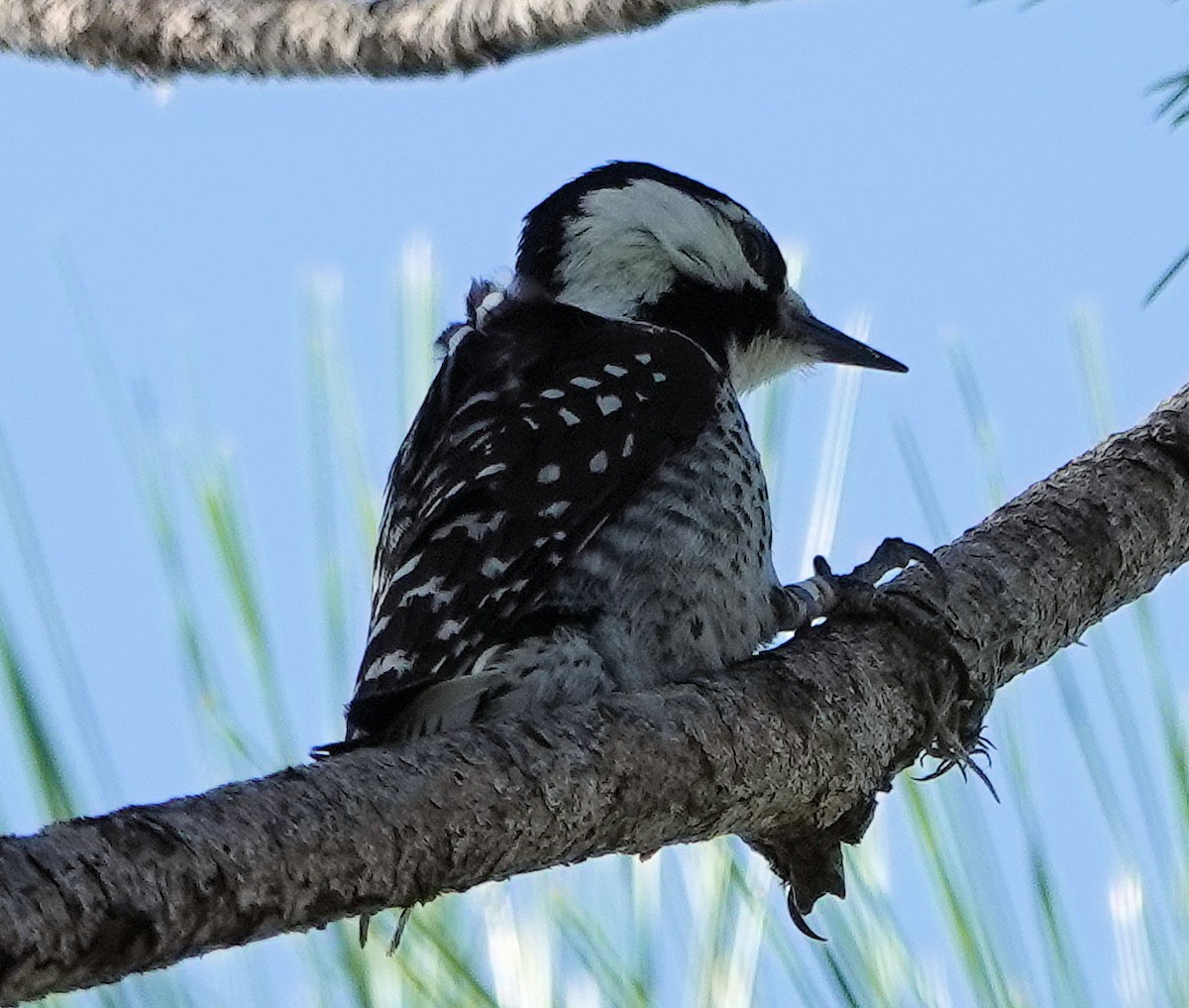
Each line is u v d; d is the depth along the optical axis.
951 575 6.59
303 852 4.66
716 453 7.33
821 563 7.27
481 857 5.10
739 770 5.80
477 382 7.70
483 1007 5.95
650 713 5.67
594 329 8.03
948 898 6.05
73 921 4.22
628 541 7.08
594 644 6.94
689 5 7.47
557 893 6.07
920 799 6.19
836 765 6.07
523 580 6.91
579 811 5.36
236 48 8.17
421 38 7.93
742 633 7.24
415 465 7.52
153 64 8.29
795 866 6.27
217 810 4.59
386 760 5.02
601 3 7.61
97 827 4.37
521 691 6.79
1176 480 6.88
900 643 6.41
